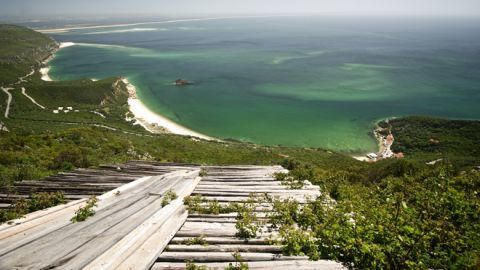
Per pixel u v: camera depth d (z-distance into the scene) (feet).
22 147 59.98
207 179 34.24
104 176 36.14
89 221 19.43
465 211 20.36
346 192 31.94
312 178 36.04
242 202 25.05
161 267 13.93
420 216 19.94
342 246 15.21
